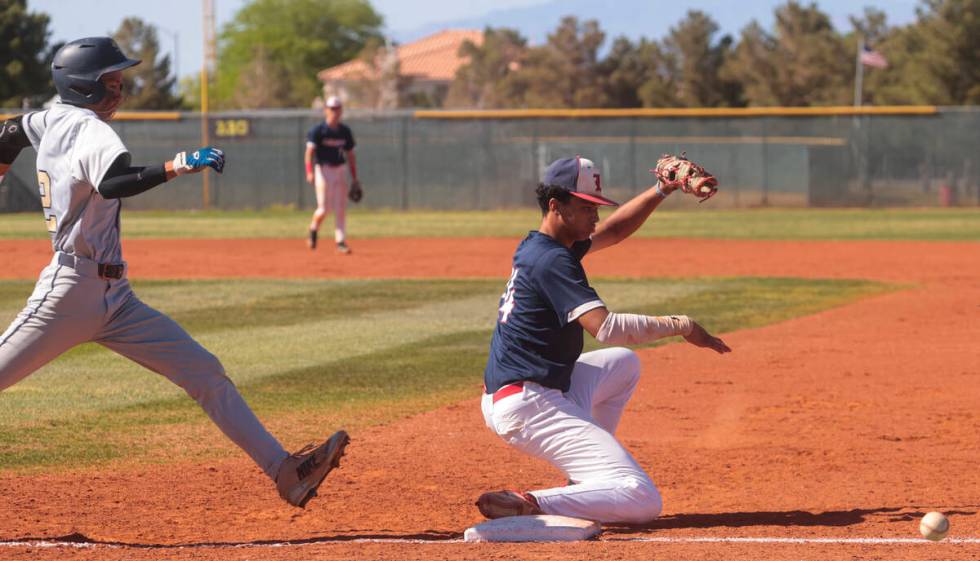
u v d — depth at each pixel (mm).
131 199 50656
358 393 12586
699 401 12266
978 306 19609
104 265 6922
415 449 10148
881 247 31109
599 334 6898
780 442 10367
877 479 8945
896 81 78125
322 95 136875
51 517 7914
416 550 6746
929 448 10062
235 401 7348
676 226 40469
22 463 9523
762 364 14430
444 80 136250
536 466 9578
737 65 83375
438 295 21359
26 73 77625
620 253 30094
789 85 81438
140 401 12148
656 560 6402
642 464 9570
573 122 50781
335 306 19828
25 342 6887
